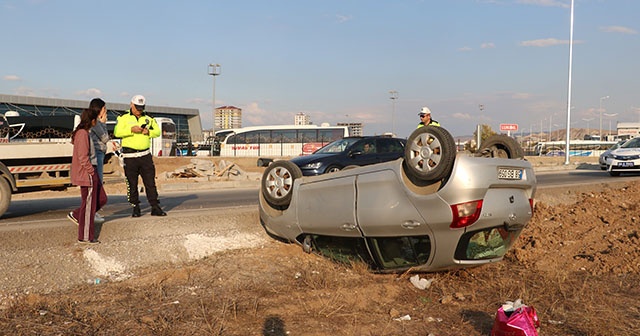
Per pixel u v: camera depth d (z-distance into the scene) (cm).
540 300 626
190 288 602
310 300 576
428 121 1030
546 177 2242
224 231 785
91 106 673
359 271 671
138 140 809
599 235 934
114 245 676
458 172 552
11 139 1762
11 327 472
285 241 789
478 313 570
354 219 628
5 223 795
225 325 497
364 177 624
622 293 667
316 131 5259
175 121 7750
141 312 522
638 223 999
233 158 4372
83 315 509
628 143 2333
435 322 538
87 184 661
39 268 596
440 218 564
